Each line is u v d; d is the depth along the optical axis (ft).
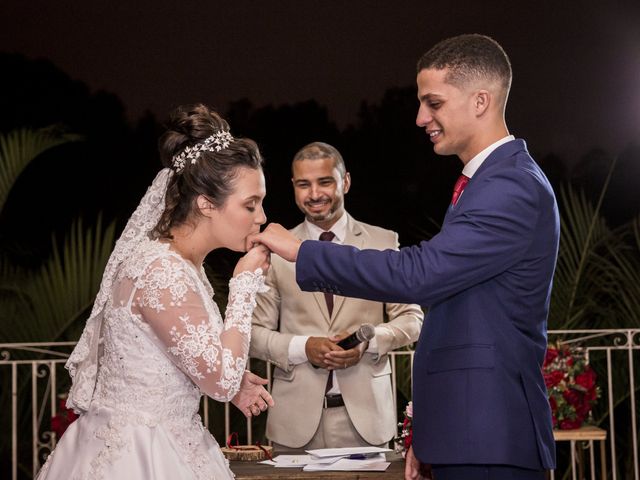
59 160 30.99
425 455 7.62
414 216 32.09
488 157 7.79
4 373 19.36
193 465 7.32
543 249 7.59
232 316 7.43
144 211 7.72
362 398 11.34
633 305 19.15
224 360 7.13
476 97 7.79
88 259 19.54
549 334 18.90
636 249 20.03
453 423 7.46
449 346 7.61
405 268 7.48
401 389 17.76
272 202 32.09
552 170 31.19
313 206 11.78
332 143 32.50
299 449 11.34
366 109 32.53
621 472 20.56
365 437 11.21
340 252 7.72
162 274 7.19
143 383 7.28
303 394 11.35
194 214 7.59
